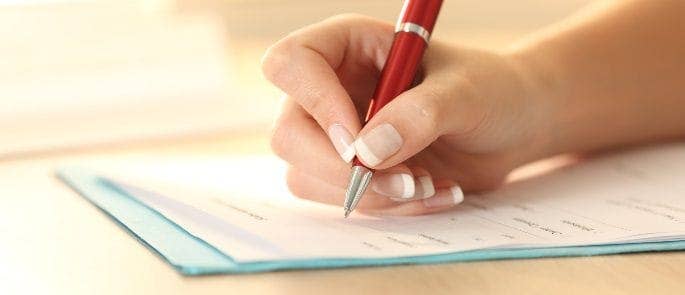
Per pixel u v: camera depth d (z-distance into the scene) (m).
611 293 0.42
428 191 0.51
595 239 0.47
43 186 0.60
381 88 0.50
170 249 0.46
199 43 0.79
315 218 0.51
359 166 0.48
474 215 0.51
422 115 0.48
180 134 0.73
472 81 0.51
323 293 0.43
